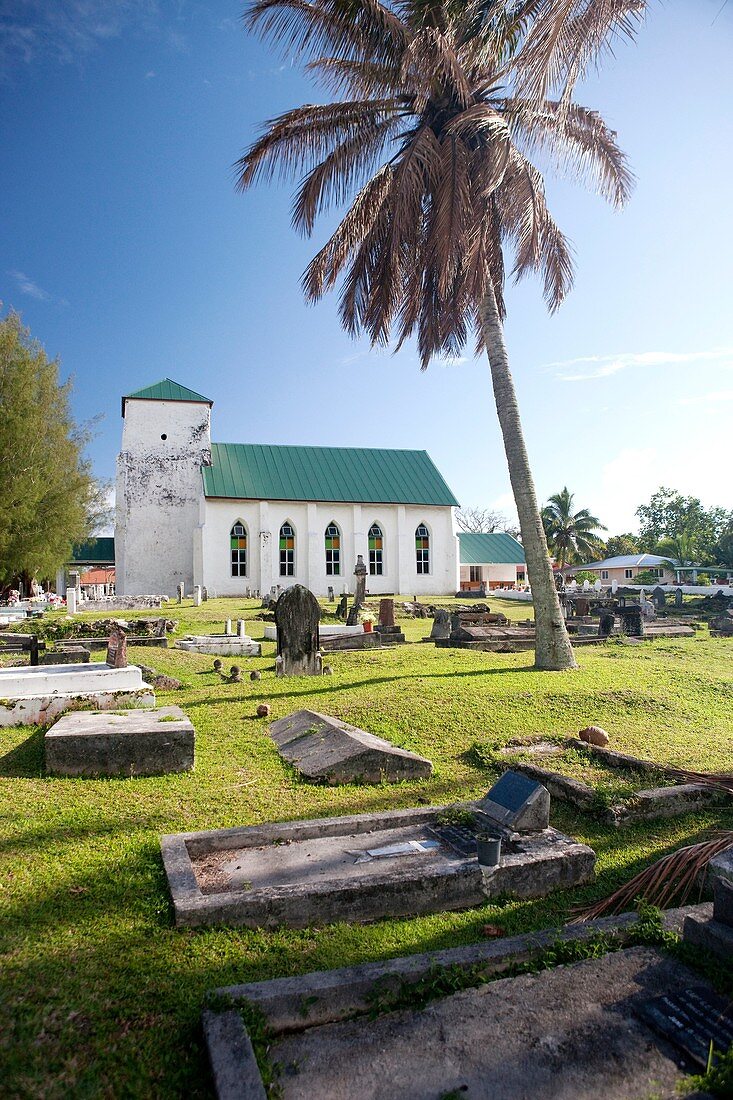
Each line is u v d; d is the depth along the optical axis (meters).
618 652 15.54
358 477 42.00
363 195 14.57
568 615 25.03
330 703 8.84
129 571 40.50
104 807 5.24
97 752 6.06
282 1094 2.29
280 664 11.47
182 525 41.38
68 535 32.47
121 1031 2.66
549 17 10.29
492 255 13.59
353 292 15.41
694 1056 2.43
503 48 12.80
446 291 12.42
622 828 5.11
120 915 3.57
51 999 2.82
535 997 2.80
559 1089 2.32
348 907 3.70
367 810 5.33
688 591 42.16
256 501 38.72
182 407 42.12
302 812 5.23
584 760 6.46
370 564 40.69
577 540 60.94
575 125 13.77
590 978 2.92
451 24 12.18
